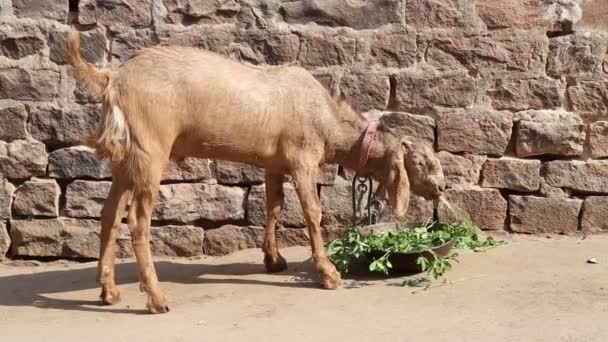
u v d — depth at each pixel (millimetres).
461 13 7477
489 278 6254
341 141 6367
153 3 7461
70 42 5629
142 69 5777
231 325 5375
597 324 5066
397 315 5453
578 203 7496
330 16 7512
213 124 5957
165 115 5777
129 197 6035
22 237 7531
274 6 7500
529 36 7461
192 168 7500
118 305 6055
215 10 7465
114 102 5711
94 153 7457
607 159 7504
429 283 6207
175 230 7543
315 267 6672
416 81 7480
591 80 7480
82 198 7512
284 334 5125
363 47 7520
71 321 5652
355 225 6922
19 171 7496
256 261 7242
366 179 7133
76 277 6988
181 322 5504
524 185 7488
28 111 7484
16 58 7488
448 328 5121
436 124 7508
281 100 6164
